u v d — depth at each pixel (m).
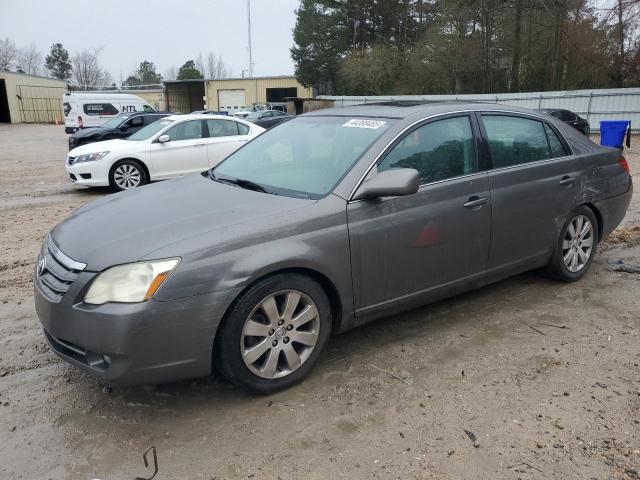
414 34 49.25
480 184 4.04
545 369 3.53
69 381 3.45
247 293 3.04
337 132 4.02
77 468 2.67
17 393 3.31
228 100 55.91
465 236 3.96
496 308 4.49
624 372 3.48
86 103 25.62
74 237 3.21
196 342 2.91
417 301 3.87
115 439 2.88
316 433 2.91
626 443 2.80
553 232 4.62
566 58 32.22
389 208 3.56
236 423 3.01
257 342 3.15
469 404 3.15
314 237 3.24
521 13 33.91
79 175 10.48
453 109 4.11
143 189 4.07
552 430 2.91
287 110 38.88
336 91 52.44
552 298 4.68
